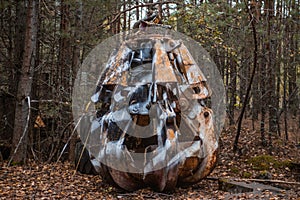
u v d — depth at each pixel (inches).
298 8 446.0
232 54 427.5
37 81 461.7
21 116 377.4
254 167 378.3
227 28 442.9
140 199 246.7
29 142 416.8
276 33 447.5
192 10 359.9
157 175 253.8
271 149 450.0
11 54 448.5
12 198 245.8
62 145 429.7
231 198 233.1
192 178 279.6
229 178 303.0
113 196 259.3
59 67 512.4
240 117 432.5
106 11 447.2
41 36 483.2
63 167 370.6
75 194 263.0
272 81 485.7
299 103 606.9
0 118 435.2
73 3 410.0
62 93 413.7
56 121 464.1
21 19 426.3
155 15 305.6
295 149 472.1
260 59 515.2
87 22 456.8
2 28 454.3
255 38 387.5
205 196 249.4
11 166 362.3
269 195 237.6
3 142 429.7
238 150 437.4
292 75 575.5
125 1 489.1
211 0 388.5
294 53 530.3
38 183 296.4
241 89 590.6
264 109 479.2
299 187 289.3
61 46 470.9
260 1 486.9
